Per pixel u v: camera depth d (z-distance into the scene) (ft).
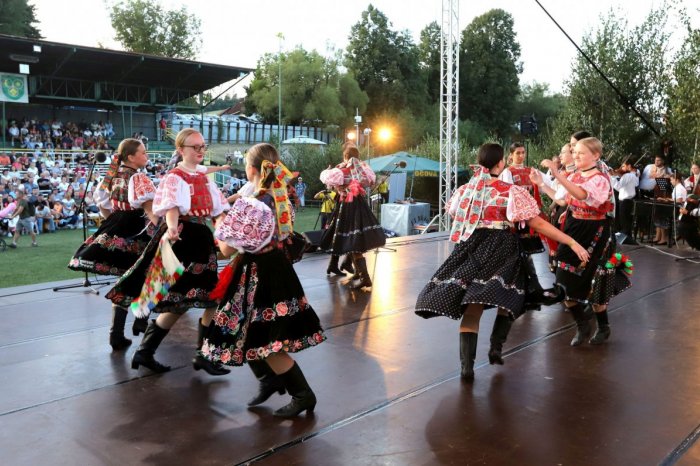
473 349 11.85
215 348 9.93
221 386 11.60
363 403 10.79
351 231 19.88
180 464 8.65
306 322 9.93
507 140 182.70
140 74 91.50
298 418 10.16
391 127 155.12
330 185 19.95
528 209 11.07
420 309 11.30
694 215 29.07
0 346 13.97
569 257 13.87
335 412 10.41
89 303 17.97
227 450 9.06
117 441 9.36
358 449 9.08
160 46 158.51
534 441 9.32
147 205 12.73
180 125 109.50
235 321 9.73
